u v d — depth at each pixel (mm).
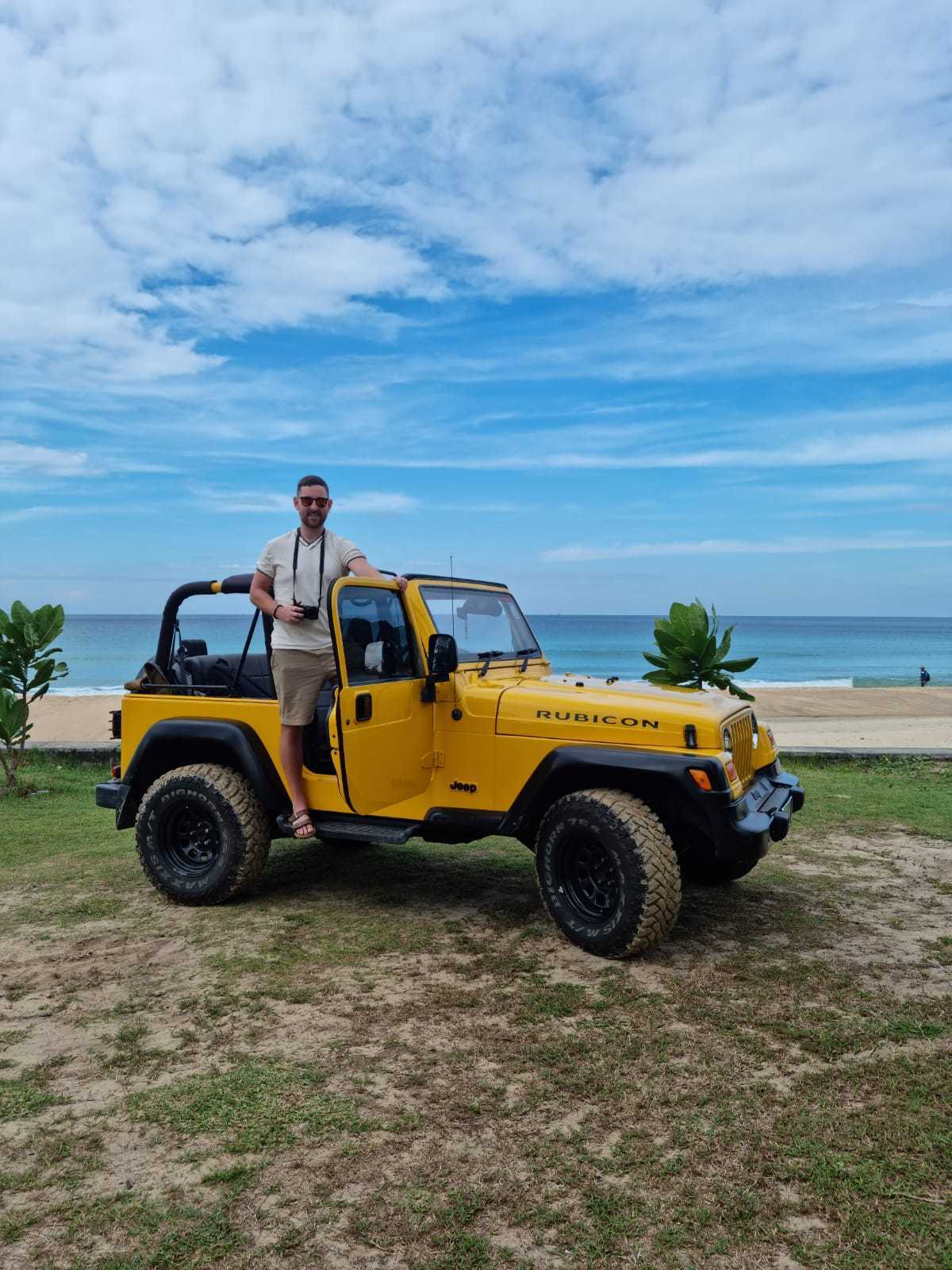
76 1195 2354
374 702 4262
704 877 5309
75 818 7391
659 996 3619
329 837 4730
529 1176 2414
